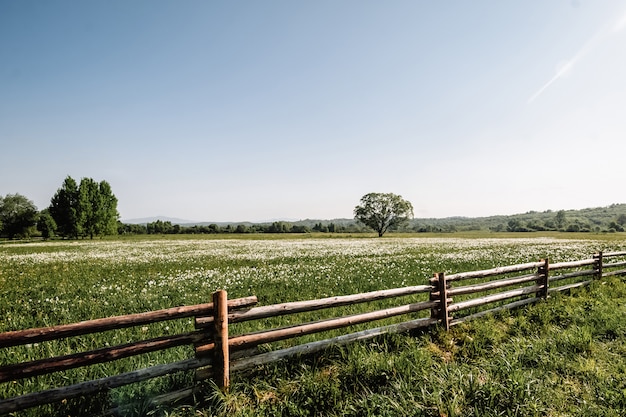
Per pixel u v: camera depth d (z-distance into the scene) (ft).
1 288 40.19
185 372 15.33
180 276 48.01
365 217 294.25
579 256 67.97
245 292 35.12
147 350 13.08
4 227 324.60
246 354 15.64
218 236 272.72
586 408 13.56
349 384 15.23
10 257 86.12
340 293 33.76
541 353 18.31
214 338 14.19
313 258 71.92
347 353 17.71
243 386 14.66
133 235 307.58
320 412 13.47
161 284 41.14
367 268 52.21
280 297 32.45
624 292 32.32
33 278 47.98
